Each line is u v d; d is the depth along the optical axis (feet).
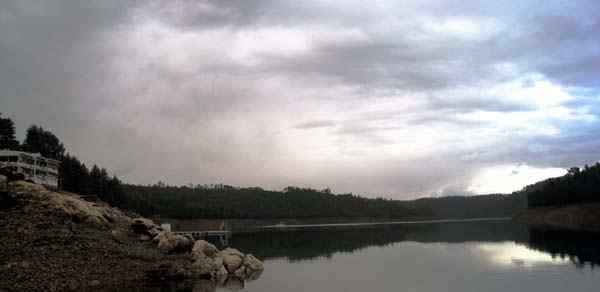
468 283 224.53
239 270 256.11
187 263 237.04
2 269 178.29
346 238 576.20
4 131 468.34
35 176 372.17
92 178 505.66
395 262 313.94
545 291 202.49
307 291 210.18
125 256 220.84
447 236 567.18
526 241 442.91
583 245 385.50
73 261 199.82
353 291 210.38
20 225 218.18
